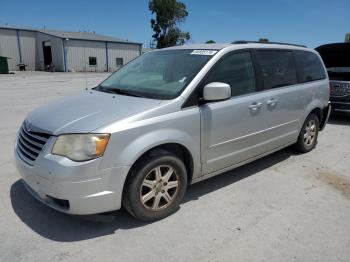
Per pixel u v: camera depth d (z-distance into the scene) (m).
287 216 3.72
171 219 3.63
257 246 3.17
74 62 44.84
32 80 25.47
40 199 3.33
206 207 3.90
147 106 3.45
